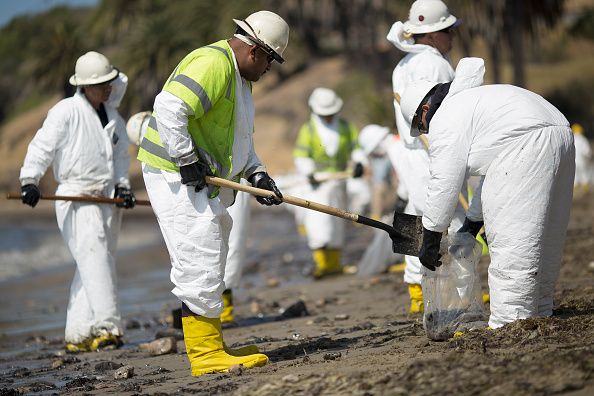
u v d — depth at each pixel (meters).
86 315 9.91
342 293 13.47
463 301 7.59
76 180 9.97
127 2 75.62
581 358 5.71
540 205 6.96
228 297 11.10
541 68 69.75
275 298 13.78
